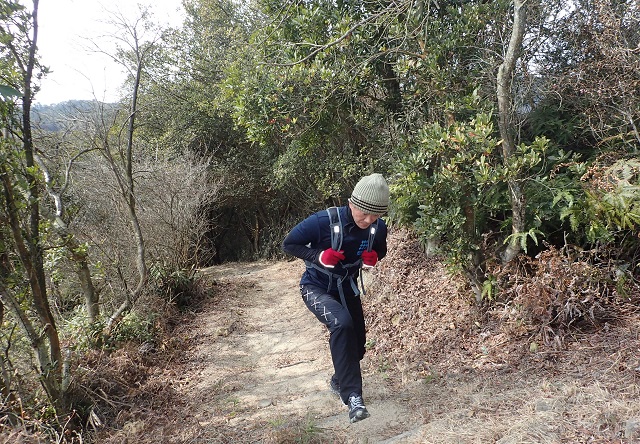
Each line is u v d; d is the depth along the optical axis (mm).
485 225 5051
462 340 4312
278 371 5004
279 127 6848
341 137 9703
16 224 3291
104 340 5566
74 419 3818
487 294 4453
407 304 5629
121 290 6758
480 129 3842
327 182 11211
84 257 5309
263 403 4105
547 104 5199
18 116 3576
